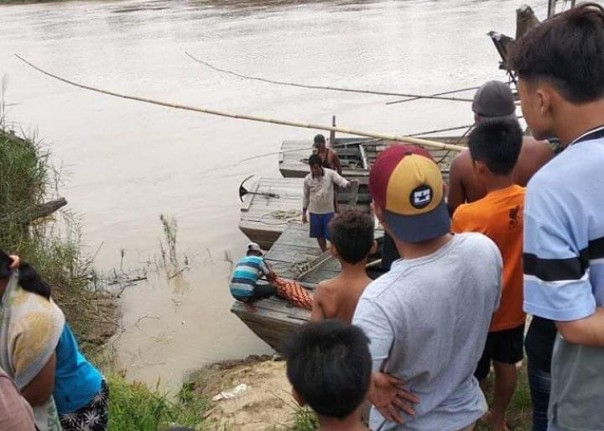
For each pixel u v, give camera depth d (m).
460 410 2.31
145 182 13.27
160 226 11.18
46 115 18.00
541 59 1.65
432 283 2.09
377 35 25.78
